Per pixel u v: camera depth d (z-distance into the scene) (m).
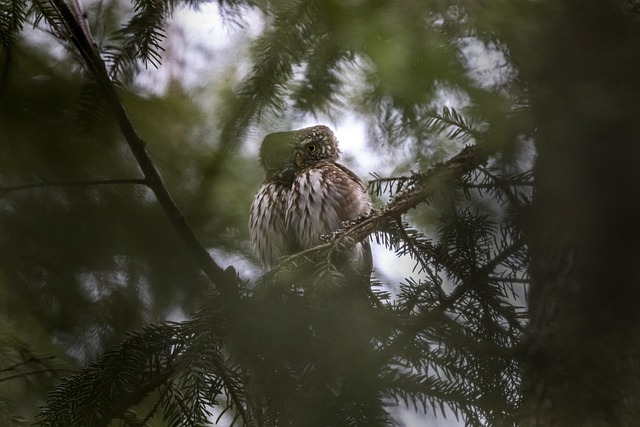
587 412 6.06
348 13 7.79
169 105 12.04
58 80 9.78
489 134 6.74
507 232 7.48
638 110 5.82
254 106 8.73
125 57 7.82
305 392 7.03
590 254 6.25
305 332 6.96
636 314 6.13
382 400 7.12
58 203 10.64
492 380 6.93
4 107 9.77
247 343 6.99
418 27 7.55
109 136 10.42
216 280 8.26
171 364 7.08
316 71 8.69
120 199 11.00
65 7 7.50
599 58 5.97
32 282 10.94
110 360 7.08
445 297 7.40
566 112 6.12
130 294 11.23
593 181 6.12
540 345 6.37
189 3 8.20
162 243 11.27
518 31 6.35
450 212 7.79
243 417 6.96
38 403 8.98
